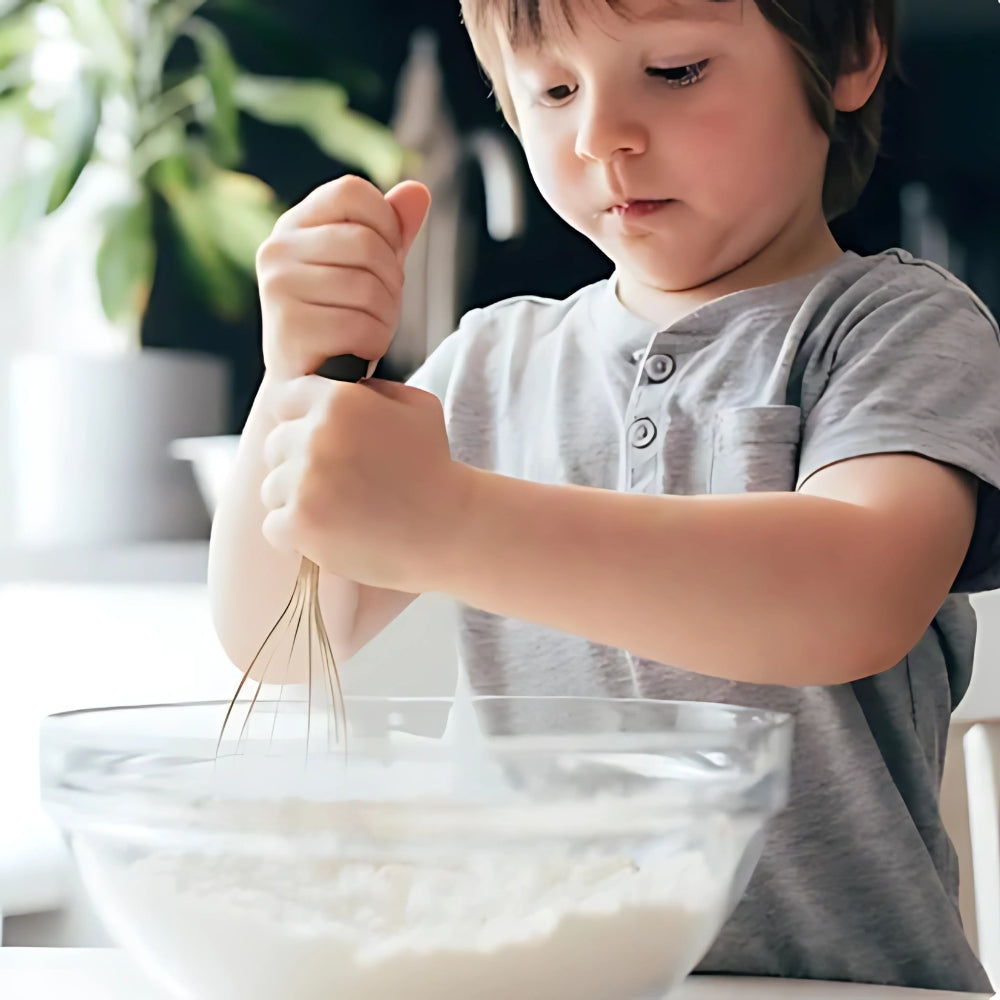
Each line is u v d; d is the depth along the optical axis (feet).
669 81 2.31
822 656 1.73
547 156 2.48
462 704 1.79
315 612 1.77
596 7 2.24
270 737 1.67
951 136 5.68
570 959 1.28
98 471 5.57
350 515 1.55
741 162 2.35
